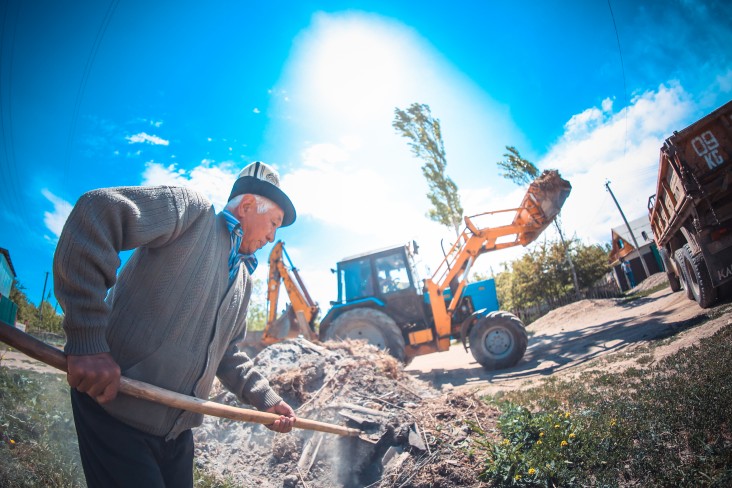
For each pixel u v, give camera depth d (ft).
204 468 12.22
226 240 5.93
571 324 52.29
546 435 10.94
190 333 5.34
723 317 20.25
